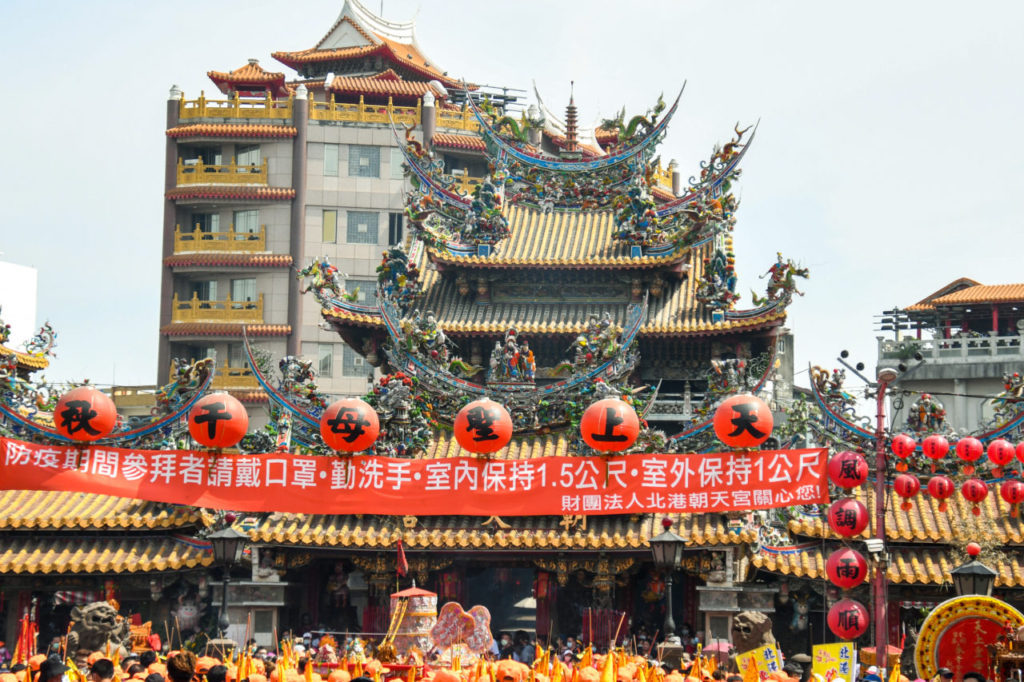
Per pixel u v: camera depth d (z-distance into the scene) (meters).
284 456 46.59
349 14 129.00
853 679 35.03
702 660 39.91
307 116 112.62
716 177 71.88
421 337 57.50
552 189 75.62
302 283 110.31
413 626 42.72
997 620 35.84
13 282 103.06
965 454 49.03
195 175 111.31
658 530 52.44
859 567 41.97
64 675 27.03
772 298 67.94
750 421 42.44
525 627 76.31
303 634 55.12
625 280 72.25
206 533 53.53
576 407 55.84
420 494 46.06
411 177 73.62
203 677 33.19
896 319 102.94
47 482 45.97
